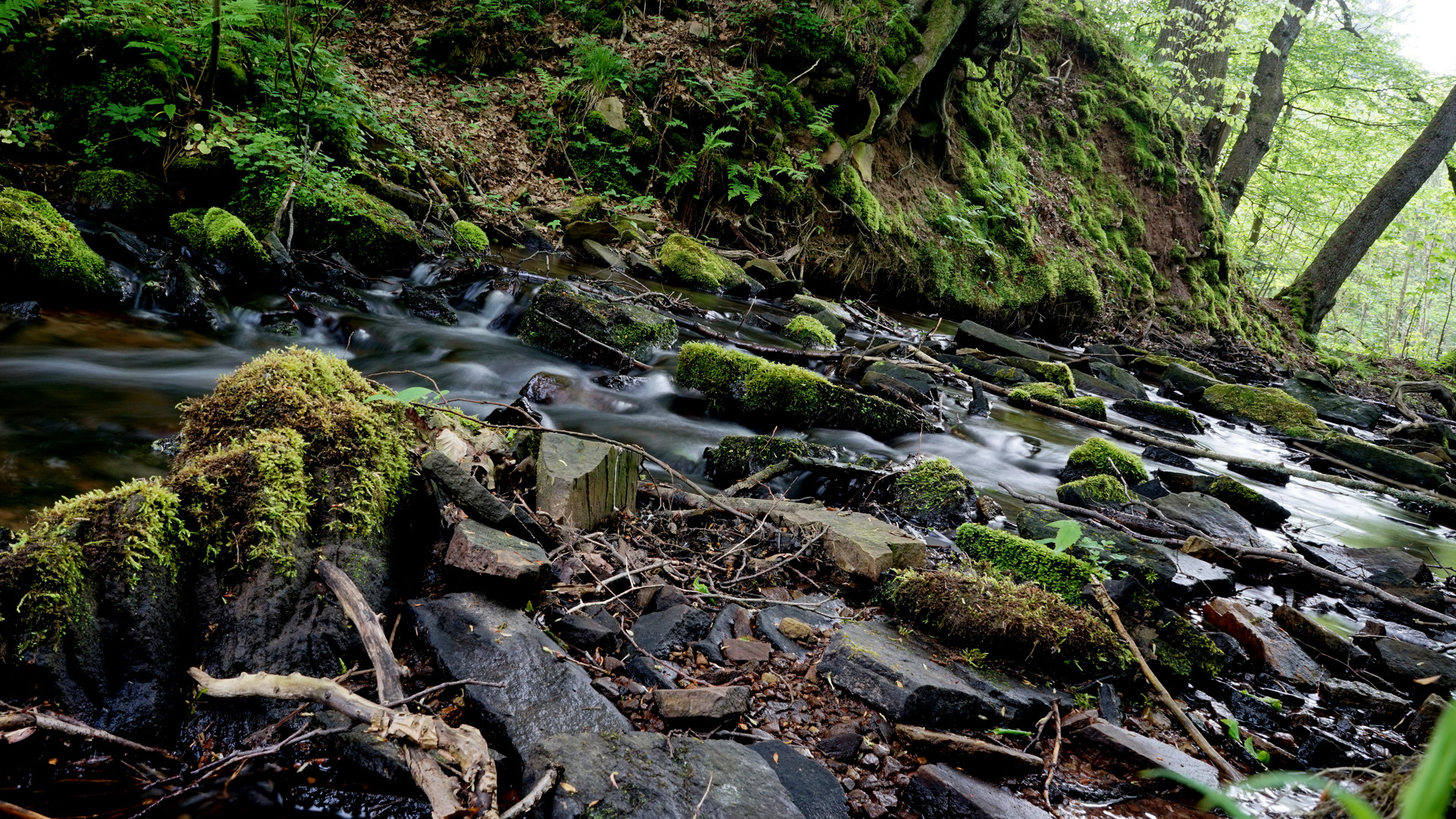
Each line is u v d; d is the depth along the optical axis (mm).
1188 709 3039
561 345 6477
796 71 12781
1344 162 23172
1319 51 20625
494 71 11820
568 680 2246
